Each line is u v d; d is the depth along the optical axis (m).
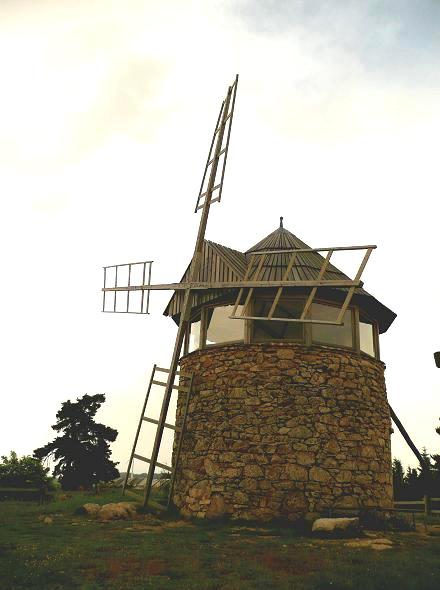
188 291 18.45
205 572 9.53
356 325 17.52
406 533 13.92
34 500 22.53
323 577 9.05
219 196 19.28
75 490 32.34
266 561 10.33
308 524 14.98
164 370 18.16
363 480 16.09
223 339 17.62
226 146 19.84
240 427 16.31
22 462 28.22
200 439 17.02
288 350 16.61
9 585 8.45
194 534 13.30
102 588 8.39
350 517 14.92
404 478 29.11
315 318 16.95
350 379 16.80
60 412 34.94
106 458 34.78
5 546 11.19
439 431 28.44
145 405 18.17
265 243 19.48
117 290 20.81
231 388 16.77
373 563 10.07
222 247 19.16
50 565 9.59
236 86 20.61
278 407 16.17
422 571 9.49
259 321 17.08
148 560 10.28
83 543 11.62
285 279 16.47
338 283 15.72
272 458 15.80
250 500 15.61
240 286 17.06
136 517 16.06
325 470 15.67
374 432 16.89
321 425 16.02
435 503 20.23
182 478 17.23
